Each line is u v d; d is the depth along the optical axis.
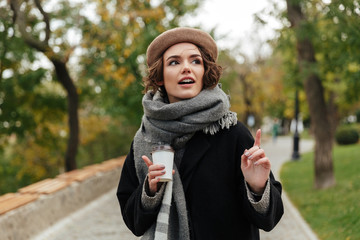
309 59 7.75
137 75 10.16
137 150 1.74
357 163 10.26
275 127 29.88
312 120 8.45
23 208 4.77
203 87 1.71
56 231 5.43
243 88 28.66
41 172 18.88
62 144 15.63
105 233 5.45
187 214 1.60
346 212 5.81
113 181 9.44
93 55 9.55
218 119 1.60
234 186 1.61
